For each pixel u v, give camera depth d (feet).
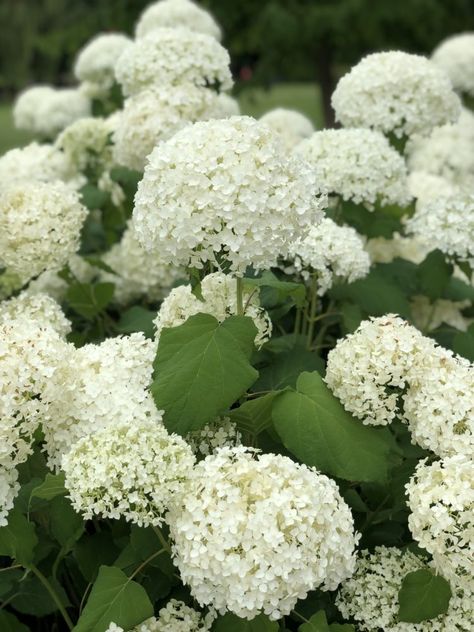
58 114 9.14
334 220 5.72
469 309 6.12
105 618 3.65
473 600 3.86
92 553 4.26
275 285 4.28
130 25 15.74
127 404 3.97
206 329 4.04
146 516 3.62
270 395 4.07
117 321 6.40
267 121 7.44
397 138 5.99
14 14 30.50
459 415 3.93
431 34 15.83
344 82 5.88
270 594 3.51
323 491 3.67
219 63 5.81
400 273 5.91
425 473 3.88
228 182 3.81
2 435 3.70
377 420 4.08
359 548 4.48
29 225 5.05
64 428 4.00
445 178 8.21
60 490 3.86
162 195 3.87
